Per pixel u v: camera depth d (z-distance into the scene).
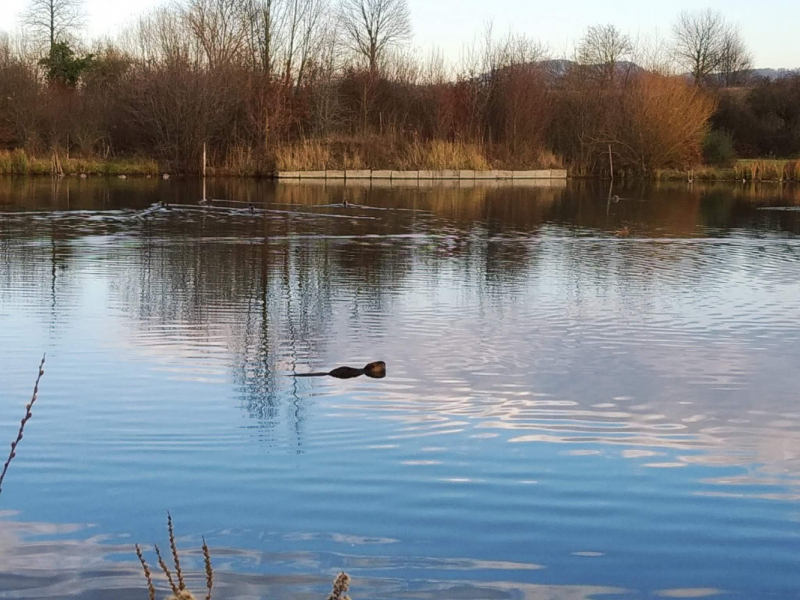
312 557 4.26
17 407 6.34
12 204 23.62
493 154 45.84
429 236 17.78
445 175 42.88
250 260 13.67
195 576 4.07
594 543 4.45
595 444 5.82
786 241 18.02
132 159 43.03
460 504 4.85
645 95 47.38
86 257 13.68
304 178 40.25
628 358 7.98
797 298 11.05
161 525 4.57
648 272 13.23
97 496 4.90
